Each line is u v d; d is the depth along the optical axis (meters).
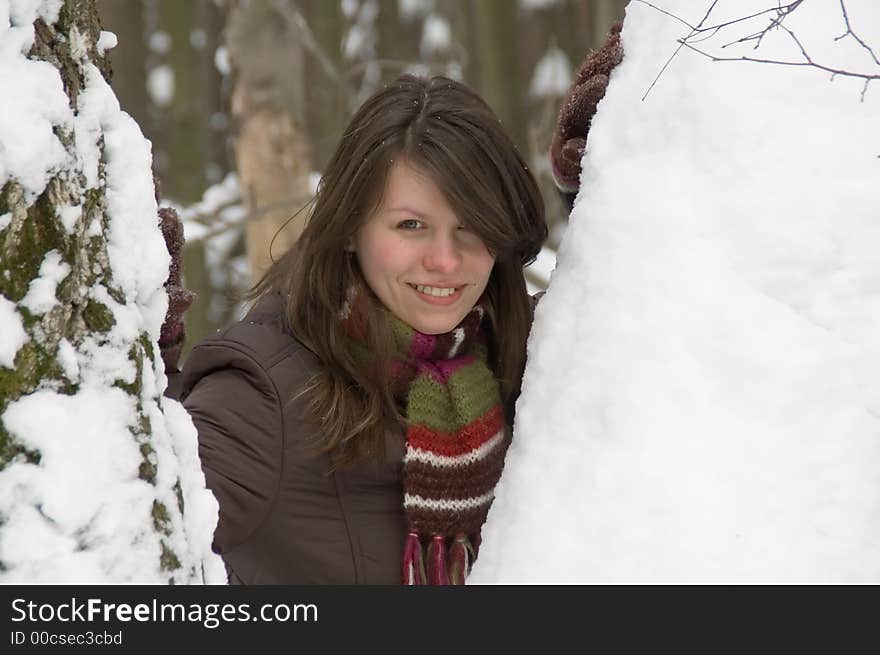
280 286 3.10
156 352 2.17
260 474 2.77
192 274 10.45
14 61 1.88
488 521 2.62
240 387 2.81
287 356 2.85
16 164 1.84
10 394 1.86
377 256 2.80
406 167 2.72
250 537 2.87
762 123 2.49
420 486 2.87
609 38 3.08
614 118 2.78
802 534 2.23
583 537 2.35
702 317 2.39
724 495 2.26
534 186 2.92
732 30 2.63
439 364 2.97
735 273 2.42
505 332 3.09
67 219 1.92
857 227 2.37
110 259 2.06
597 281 2.56
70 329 1.95
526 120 11.14
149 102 13.84
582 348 2.52
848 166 2.42
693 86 2.61
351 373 2.81
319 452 2.78
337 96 9.71
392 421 2.92
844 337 2.34
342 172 2.80
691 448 2.30
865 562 2.21
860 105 2.48
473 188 2.70
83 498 1.85
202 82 12.46
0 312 1.85
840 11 2.61
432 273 2.80
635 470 2.32
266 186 8.82
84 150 2.00
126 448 1.96
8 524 1.81
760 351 2.33
